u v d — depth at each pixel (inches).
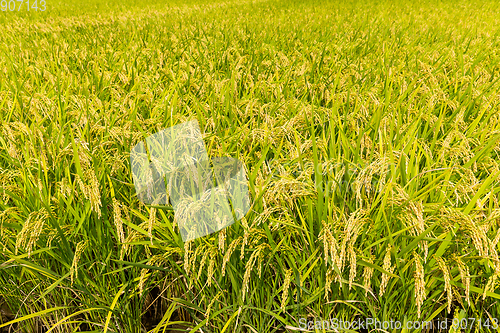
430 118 130.8
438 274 88.4
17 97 145.4
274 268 95.3
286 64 216.5
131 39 308.8
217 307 99.4
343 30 395.5
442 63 204.7
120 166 102.3
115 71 200.7
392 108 140.9
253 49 265.9
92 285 98.0
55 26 454.6
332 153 101.6
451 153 102.4
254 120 133.6
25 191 93.0
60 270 103.9
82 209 92.0
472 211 88.4
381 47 278.1
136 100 142.6
